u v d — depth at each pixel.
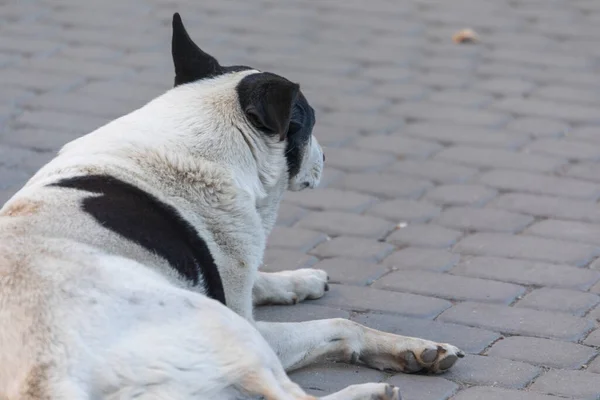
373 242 10.03
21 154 11.61
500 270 9.31
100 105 13.00
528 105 13.34
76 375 5.62
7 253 6.11
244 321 6.10
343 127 12.70
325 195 11.05
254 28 15.88
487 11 16.89
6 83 13.53
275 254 9.77
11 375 5.67
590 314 8.49
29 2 16.95
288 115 7.21
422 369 7.54
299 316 8.56
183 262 6.80
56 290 5.87
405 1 17.39
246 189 7.47
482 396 7.20
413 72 14.43
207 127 7.51
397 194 11.05
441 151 12.10
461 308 8.64
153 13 16.64
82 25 15.92
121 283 6.00
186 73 8.05
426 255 9.71
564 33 15.85
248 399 6.07
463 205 10.77
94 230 6.45
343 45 15.34
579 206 10.66
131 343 5.78
